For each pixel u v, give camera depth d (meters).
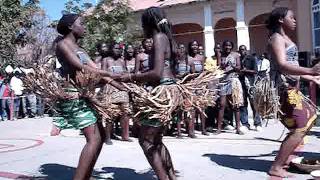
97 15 16.39
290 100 4.93
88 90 4.48
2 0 19.08
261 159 6.09
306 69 4.73
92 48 15.46
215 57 9.32
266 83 5.10
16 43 19.94
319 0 15.59
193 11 20.81
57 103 4.69
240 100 8.43
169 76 4.38
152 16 4.30
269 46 5.04
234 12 19.69
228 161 6.04
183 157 6.38
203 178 5.18
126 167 5.93
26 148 7.80
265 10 19.61
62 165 6.26
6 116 13.99
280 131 8.59
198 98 4.48
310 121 5.00
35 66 4.81
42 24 23.95
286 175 5.11
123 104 4.85
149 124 4.34
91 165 4.59
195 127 9.45
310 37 16.38
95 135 4.57
